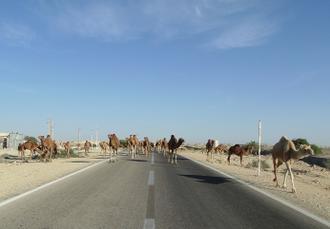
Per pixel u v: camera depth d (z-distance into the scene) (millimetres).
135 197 14094
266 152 75125
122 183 18172
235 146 41719
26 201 12906
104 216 10750
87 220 10227
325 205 13969
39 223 9805
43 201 12938
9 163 35125
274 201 14078
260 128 25984
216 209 12156
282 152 18406
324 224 10406
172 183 18672
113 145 35781
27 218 10359
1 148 74812
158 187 17000
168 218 10672
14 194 14352
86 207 11984
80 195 14312
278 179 23906
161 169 26938
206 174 24141
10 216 10586
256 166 41625
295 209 12523
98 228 9406
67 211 11328
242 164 44281
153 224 9914
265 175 27000
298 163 50562
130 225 9766
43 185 16969
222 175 23766
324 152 69438
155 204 12742
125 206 12273
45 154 38344
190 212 11578
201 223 10164
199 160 43188
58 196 14016
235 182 20016
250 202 13672
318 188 21500
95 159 41656
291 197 15578
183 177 21750
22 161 39000
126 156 48750
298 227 10008
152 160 38719
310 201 14766
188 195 14922
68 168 26984
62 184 17484
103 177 20688
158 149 78375
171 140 36531
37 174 22359
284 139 18516
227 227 9797
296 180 26812
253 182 20609
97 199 13492
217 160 49062
